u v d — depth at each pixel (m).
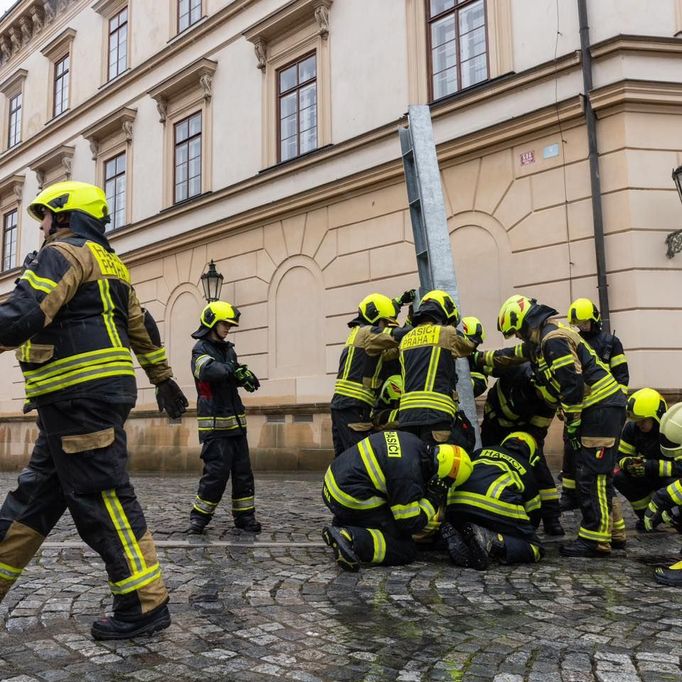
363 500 4.18
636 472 5.33
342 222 12.05
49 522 2.85
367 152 11.77
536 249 9.64
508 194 9.99
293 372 12.65
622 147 9.02
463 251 10.45
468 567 4.14
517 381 5.26
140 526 2.84
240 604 3.35
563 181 9.46
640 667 2.52
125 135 16.91
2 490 10.05
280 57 13.59
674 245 8.84
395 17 11.66
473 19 10.81
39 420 2.80
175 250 15.21
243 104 14.15
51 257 2.65
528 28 10.06
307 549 4.73
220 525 5.88
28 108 21.38
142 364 3.24
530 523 4.46
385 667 2.52
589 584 3.74
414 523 4.06
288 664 2.54
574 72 9.52
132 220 16.58
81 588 3.62
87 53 18.86
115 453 2.74
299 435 12.09
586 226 9.22
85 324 2.73
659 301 8.79
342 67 12.33
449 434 4.66
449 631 2.94
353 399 5.69
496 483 4.38
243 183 13.65
